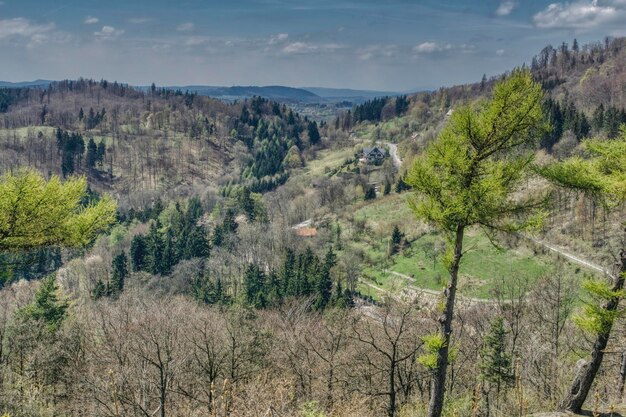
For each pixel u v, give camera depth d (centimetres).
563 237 6062
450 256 1415
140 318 3083
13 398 2175
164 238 9225
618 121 8962
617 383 1938
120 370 2294
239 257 8481
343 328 2856
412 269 7462
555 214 6512
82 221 1455
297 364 2677
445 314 1416
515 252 6022
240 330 2842
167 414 2253
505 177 1273
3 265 1453
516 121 1245
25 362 2869
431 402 1434
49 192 1358
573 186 1410
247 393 1964
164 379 2238
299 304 4678
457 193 1323
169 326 2778
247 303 5522
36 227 1370
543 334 2855
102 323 3091
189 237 8406
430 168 1338
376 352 2503
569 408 1523
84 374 2405
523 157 1293
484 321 3241
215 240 9262
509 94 1236
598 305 1502
